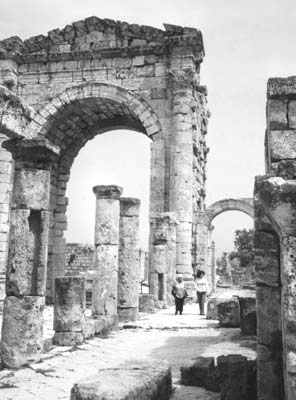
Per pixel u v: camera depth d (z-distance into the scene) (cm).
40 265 951
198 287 1967
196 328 1461
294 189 446
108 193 1507
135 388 551
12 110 961
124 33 2695
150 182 2523
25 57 2772
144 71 2652
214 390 704
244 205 3531
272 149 671
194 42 2578
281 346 579
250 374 643
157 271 2320
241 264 6169
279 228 454
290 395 412
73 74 2739
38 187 968
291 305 428
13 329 902
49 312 2059
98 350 1066
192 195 2544
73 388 550
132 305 1630
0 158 2573
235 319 1462
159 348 1094
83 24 2720
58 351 1041
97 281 1474
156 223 2344
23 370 862
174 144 2498
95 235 1509
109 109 2830
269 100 684
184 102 2519
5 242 2481
